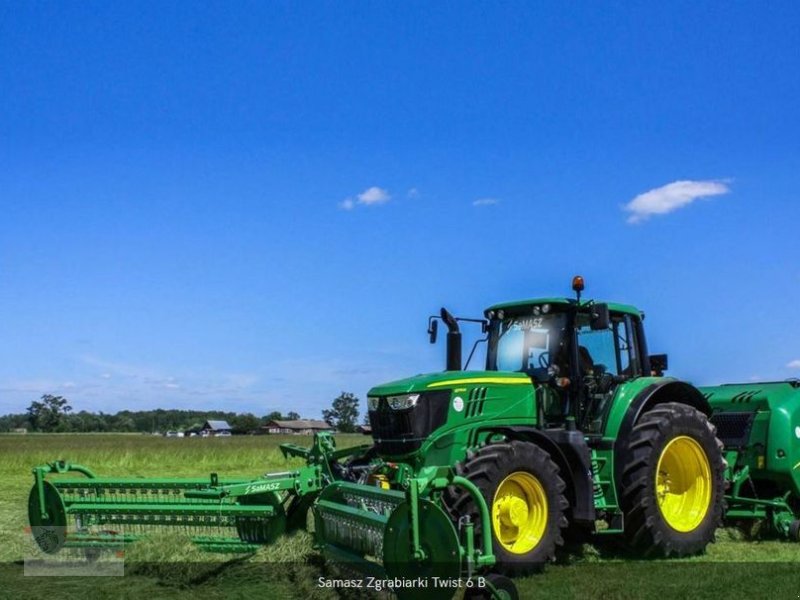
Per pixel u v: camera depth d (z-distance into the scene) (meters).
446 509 6.89
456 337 8.77
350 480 7.93
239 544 7.65
